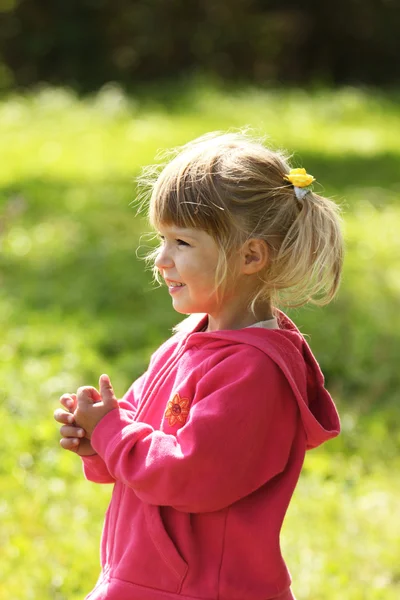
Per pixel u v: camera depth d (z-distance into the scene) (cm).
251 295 358
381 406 911
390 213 1738
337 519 688
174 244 354
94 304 1173
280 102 3234
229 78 3994
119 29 3838
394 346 1058
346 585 596
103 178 1916
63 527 646
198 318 385
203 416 334
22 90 3566
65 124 2605
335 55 4325
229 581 345
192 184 346
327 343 1048
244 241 346
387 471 781
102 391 359
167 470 332
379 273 1348
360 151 2422
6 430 777
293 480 357
